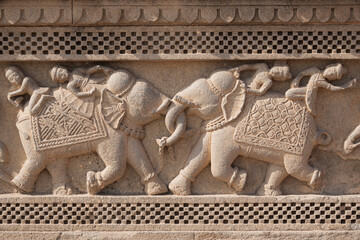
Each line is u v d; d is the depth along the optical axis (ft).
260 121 12.46
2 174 12.77
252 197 12.75
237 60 12.53
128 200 12.75
